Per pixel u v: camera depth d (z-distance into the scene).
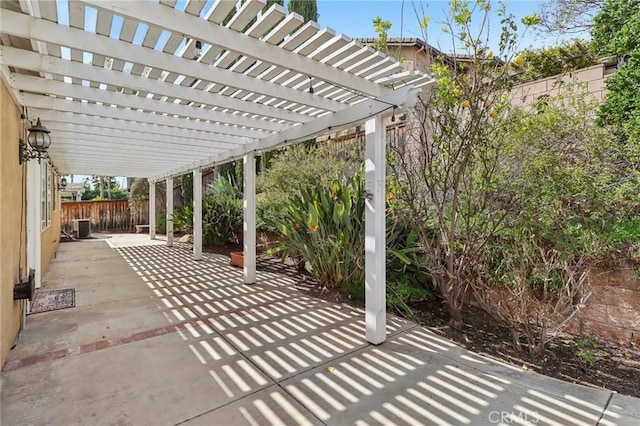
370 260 3.33
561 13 5.13
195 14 2.31
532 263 3.20
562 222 3.13
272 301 4.64
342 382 2.59
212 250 9.26
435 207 3.86
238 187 11.09
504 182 3.38
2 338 2.77
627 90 3.49
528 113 3.64
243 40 2.53
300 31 2.53
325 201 4.90
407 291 4.27
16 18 2.22
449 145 3.47
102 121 4.62
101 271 6.58
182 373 2.72
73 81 3.39
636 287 3.03
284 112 4.15
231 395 2.41
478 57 3.30
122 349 3.15
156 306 4.43
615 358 2.95
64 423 2.10
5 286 2.86
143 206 15.80
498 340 3.39
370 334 3.31
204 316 4.05
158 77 3.28
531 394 2.41
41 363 2.87
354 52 2.79
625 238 2.91
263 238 8.14
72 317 4.00
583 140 3.32
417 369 2.79
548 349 3.15
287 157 8.05
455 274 3.61
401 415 2.18
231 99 3.77
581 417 2.14
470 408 2.25
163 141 5.50
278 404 2.30
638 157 3.02
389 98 3.18
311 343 3.30
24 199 3.83
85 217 14.80
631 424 2.06
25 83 3.19
